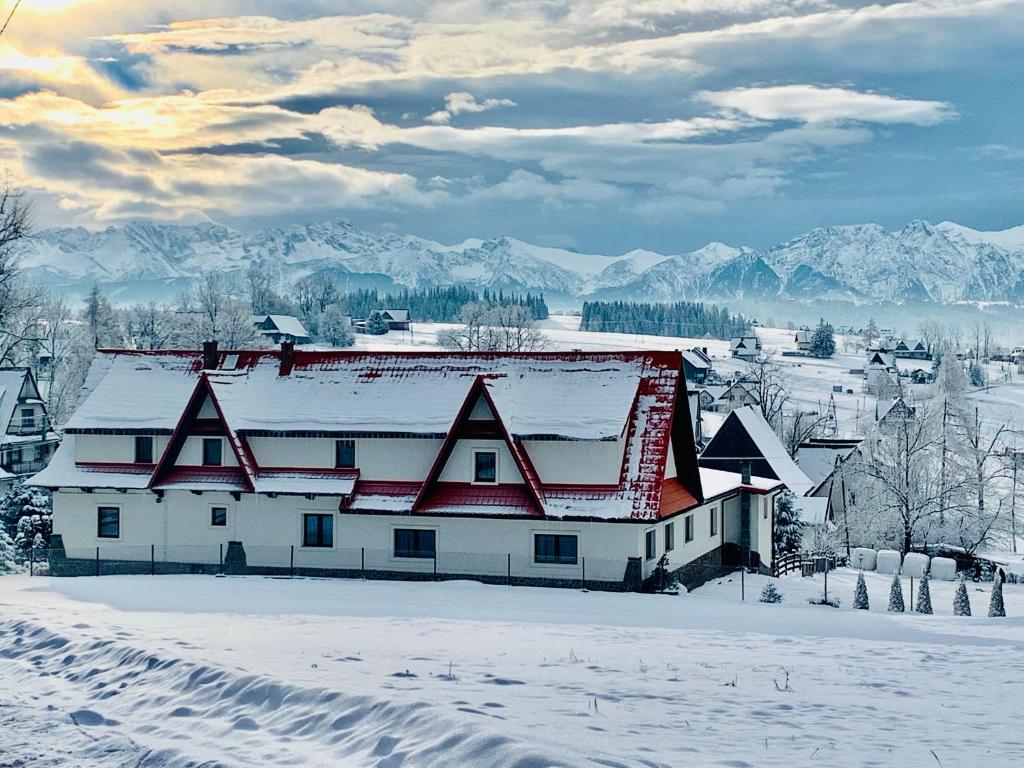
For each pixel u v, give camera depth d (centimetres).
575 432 4209
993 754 1329
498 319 19138
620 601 3759
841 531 7812
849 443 8625
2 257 7050
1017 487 10081
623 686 1744
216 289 13875
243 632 2459
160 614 2942
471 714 1337
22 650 2139
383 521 4425
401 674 1738
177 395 4816
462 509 4262
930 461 8069
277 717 1455
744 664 2133
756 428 7262
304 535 4531
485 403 4369
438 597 3719
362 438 4512
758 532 5384
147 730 1454
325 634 2470
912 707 1680
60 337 13775
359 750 1279
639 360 4500
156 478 4588
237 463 4594
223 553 4591
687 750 1264
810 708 1623
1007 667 2209
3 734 1444
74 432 4719
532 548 4247
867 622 3394
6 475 7906
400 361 4741
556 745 1184
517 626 2817
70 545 4741
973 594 5353
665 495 4378
